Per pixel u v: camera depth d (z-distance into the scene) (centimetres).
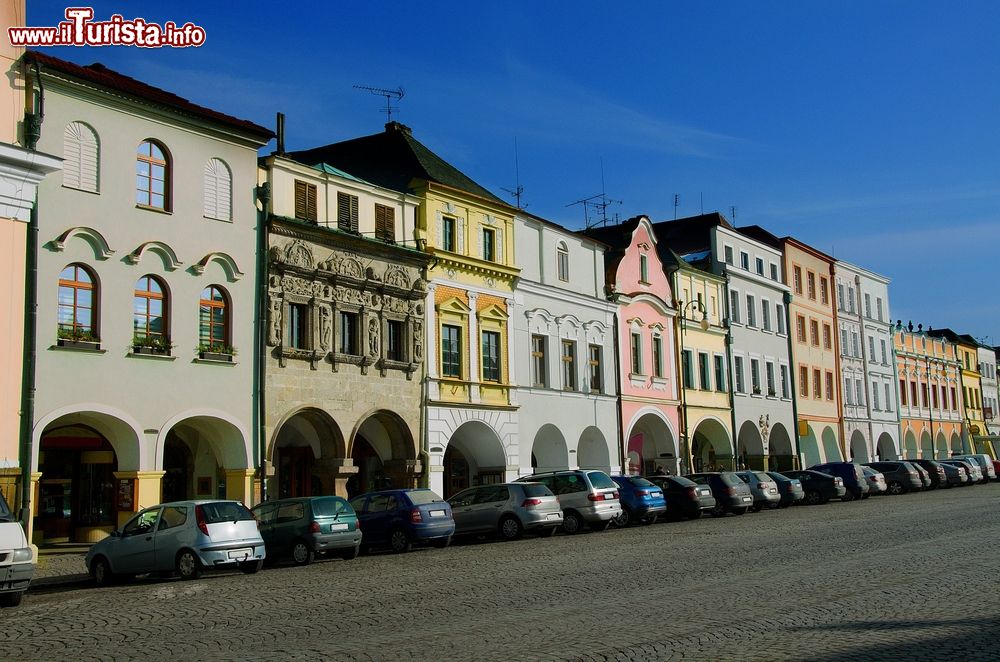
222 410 2984
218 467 3219
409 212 3772
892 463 5747
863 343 7925
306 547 2433
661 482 3847
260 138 3169
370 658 1117
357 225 3516
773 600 1483
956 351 9819
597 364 4772
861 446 7738
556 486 3306
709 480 4066
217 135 3053
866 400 7831
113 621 1484
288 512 2484
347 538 2509
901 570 1820
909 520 3250
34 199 2541
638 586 1694
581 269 4719
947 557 2025
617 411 4825
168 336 2862
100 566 2153
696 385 5506
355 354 3469
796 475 4997
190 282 2938
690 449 5338
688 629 1249
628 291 5006
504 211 4244
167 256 2875
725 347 5878
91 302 2692
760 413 6184
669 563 2070
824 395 7169
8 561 1689
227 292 3047
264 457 3069
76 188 2659
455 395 3894
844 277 7788
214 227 3019
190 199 2958
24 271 2508
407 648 1172
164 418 2823
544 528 3086
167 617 1509
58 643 1294
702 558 2158
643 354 5088
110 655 1191
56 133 2619
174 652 1199
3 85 2509
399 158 4100
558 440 4481
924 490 6012
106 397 2683
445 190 3919
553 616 1385
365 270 3519
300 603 1623
